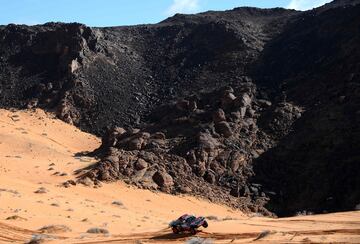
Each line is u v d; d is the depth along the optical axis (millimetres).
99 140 93812
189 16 164750
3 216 32562
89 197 48531
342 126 63281
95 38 127125
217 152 62969
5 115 97188
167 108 85438
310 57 92125
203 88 100000
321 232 21312
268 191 58188
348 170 54750
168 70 119125
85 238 26609
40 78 119375
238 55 108562
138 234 26750
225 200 55281
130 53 132000
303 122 69062
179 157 61156
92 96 108125
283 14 149750
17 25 140375
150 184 54906
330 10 106500
